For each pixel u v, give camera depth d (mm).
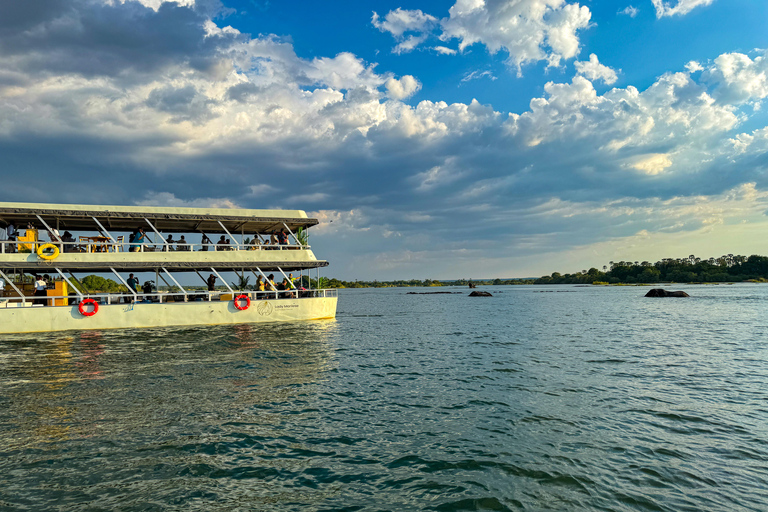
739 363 17203
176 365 15891
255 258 29125
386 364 16859
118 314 25688
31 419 9703
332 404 11234
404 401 11617
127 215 26391
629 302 69125
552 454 8070
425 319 40125
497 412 10664
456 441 8719
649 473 7281
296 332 25641
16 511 5898
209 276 30000
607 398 11977
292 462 7684
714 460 7805
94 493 6457
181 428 9258
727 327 31266
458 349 20984
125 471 7207
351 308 61594
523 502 6309
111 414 10117
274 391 12469
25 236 25297
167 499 6328
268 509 6109
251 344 21062
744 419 10094
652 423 9828
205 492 6559
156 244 26828
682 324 33719
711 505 6234
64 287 25906
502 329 30766
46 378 13750
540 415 10422
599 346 22094
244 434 8969
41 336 22953
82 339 22062
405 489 6723
